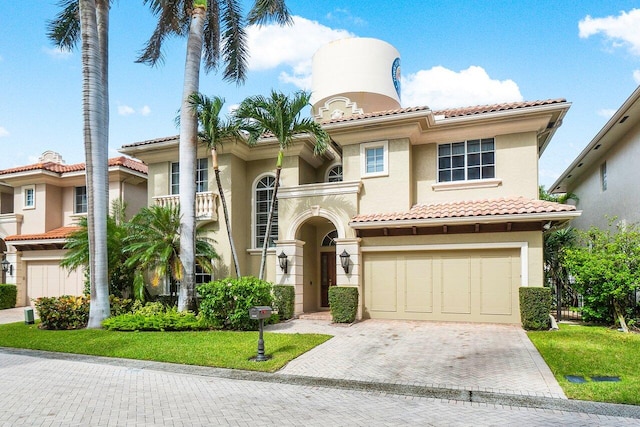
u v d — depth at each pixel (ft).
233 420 19.80
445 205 50.01
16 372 29.86
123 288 56.44
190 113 49.83
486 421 19.58
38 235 71.36
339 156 61.98
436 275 47.50
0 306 69.56
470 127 50.96
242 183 60.80
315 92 70.85
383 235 49.42
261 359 30.99
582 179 73.41
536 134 49.44
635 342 34.12
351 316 45.70
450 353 32.24
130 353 34.32
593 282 42.93
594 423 19.33
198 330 43.52
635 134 50.31
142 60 59.93
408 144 50.80
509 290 44.65
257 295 43.24
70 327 46.73
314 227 61.16
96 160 46.26
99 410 21.42
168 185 61.82
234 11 57.36
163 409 21.49
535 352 32.07
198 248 52.29
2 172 75.41
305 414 20.59
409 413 20.70
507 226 44.37
